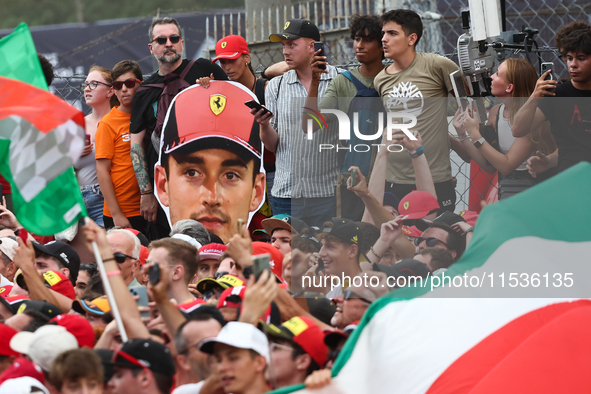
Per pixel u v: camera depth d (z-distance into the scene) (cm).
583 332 953
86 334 1083
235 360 927
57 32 3488
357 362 922
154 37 1939
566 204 1045
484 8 1591
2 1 6028
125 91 2008
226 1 5834
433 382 908
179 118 1912
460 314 967
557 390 908
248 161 1911
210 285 1313
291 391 901
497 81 1497
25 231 1312
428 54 1611
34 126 1048
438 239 1068
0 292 1561
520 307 981
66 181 1081
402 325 946
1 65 1121
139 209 2036
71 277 1641
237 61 1941
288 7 2467
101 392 906
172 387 977
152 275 1052
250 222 1961
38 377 965
